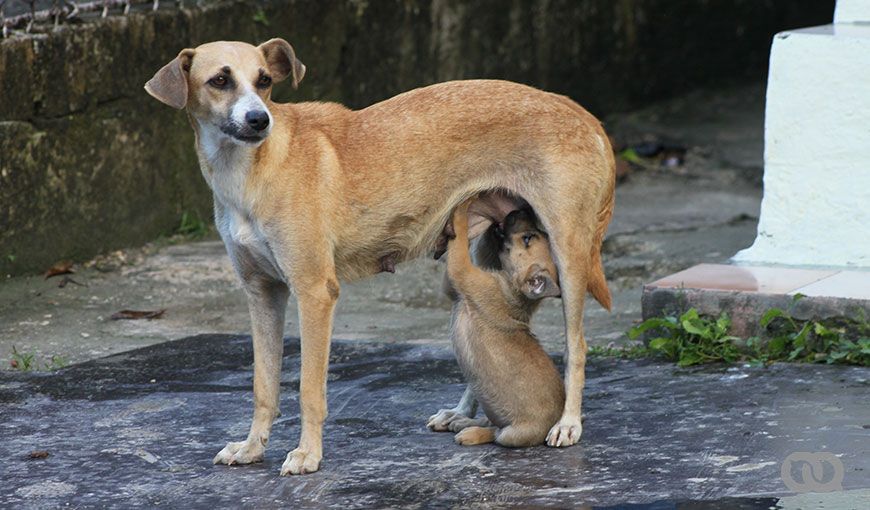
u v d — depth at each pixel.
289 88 15.34
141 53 13.75
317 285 7.55
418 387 9.30
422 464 7.62
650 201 16.50
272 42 7.78
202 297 12.33
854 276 10.24
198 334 10.95
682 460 7.49
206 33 14.43
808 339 9.52
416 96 8.02
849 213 10.86
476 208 8.22
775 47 11.05
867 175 10.77
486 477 7.36
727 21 21.73
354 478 7.39
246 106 7.17
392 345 10.45
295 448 8.03
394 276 13.34
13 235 12.49
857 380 8.91
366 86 16.64
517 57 18.80
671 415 8.39
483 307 7.91
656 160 18.41
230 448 7.75
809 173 11.01
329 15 15.89
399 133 7.84
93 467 7.69
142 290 12.52
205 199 14.99
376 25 16.62
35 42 12.50
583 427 8.24
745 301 9.73
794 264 10.91
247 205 7.46
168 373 9.76
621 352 10.05
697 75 21.53
